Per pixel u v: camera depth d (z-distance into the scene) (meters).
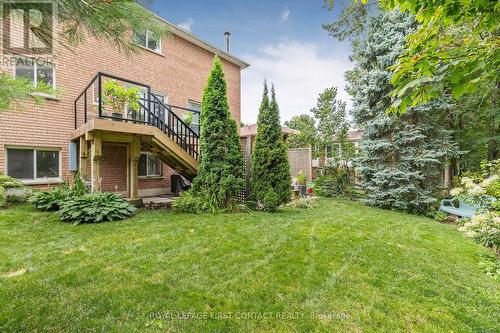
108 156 7.23
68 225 3.98
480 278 2.62
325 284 2.30
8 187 5.13
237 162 5.55
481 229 3.63
